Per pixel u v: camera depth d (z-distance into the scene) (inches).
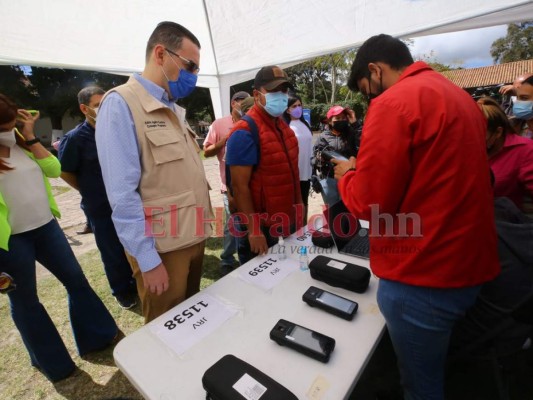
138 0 93.7
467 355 46.0
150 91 47.6
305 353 34.1
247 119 62.7
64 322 86.6
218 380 28.9
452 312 32.3
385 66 34.9
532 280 39.2
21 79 694.5
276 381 30.7
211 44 123.0
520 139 61.9
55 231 62.3
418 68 32.5
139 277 52.4
